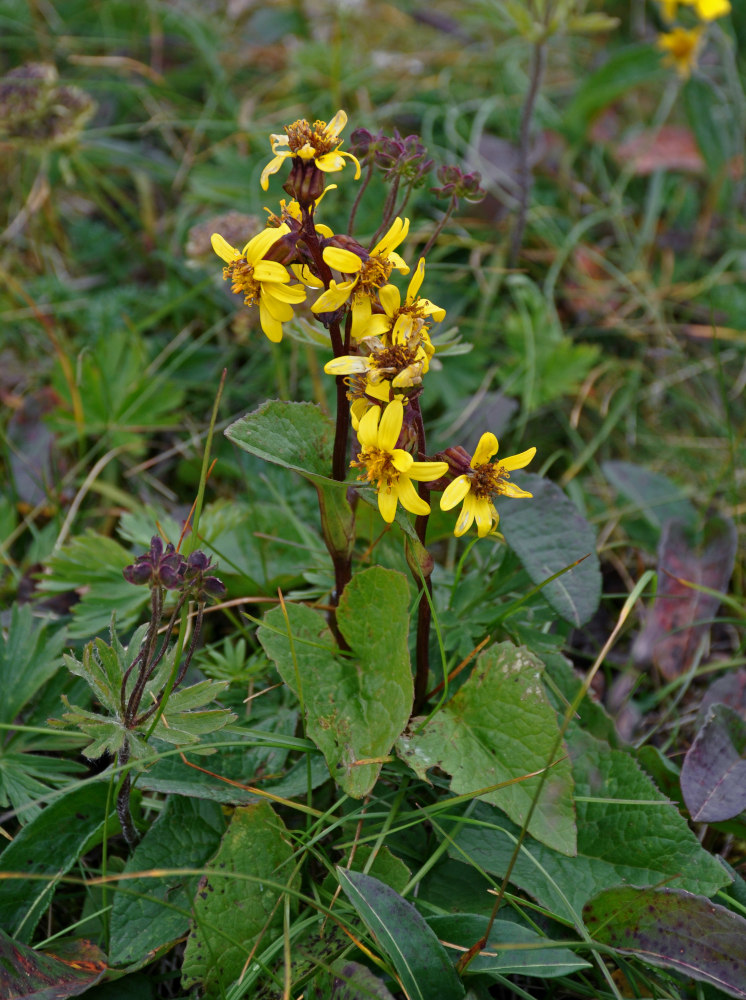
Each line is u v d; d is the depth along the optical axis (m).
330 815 0.57
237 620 0.69
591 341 0.92
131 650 0.54
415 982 0.51
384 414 0.50
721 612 0.71
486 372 0.84
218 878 0.53
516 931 0.53
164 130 1.04
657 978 0.55
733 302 0.92
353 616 0.57
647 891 0.53
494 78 1.12
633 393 0.86
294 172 0.50
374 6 1.24
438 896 0.56
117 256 0.95
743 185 1.02
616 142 1.04
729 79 1.00
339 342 0.52
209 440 0.54
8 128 0.83
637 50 0.96
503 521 0.63
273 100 1.10
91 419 0.78
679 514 0.76
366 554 0.63
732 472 0.74
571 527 0.62
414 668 0.61
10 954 0.51
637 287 0.95
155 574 0.50
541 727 0.55
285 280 0.50
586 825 0.57
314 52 1.06
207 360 0.84
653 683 0.69
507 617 0.62
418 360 0.50
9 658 0.62
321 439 0.54
